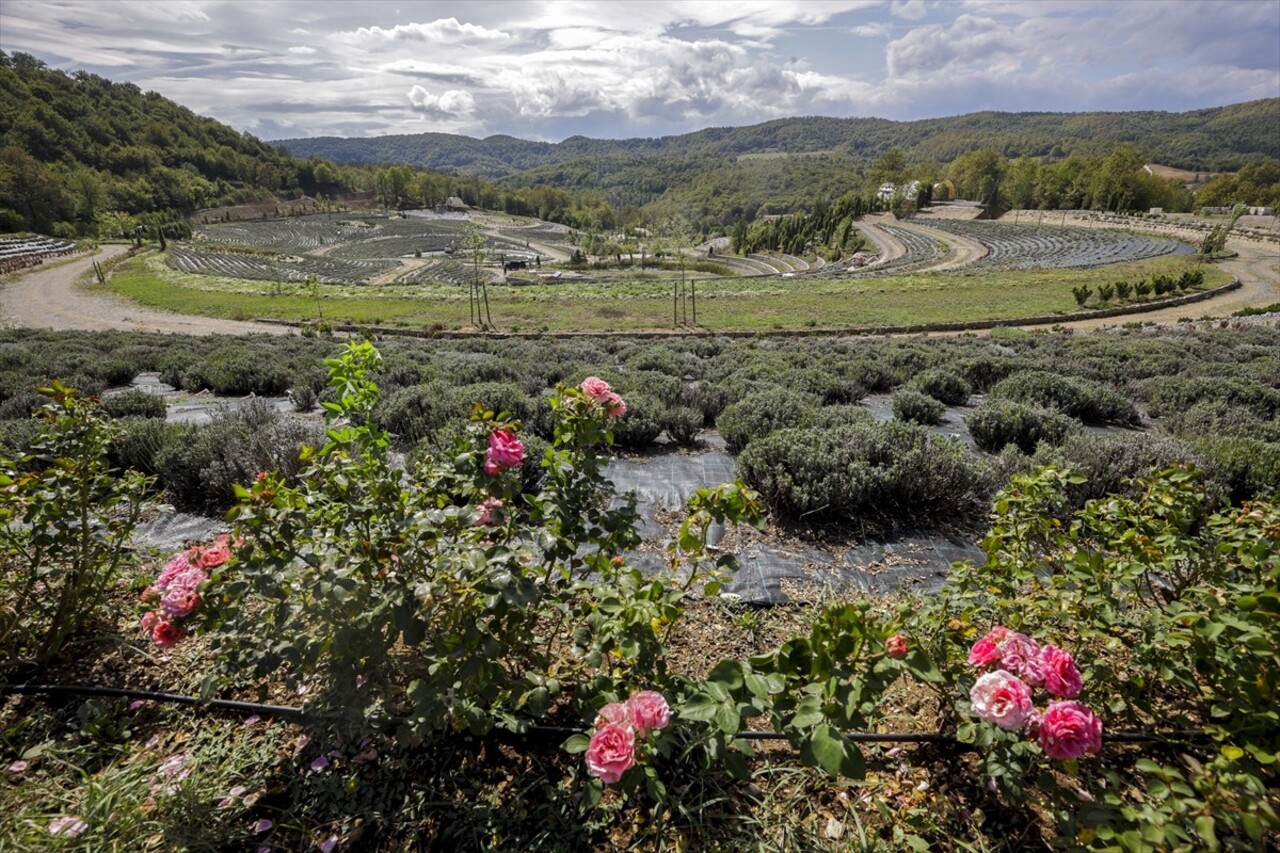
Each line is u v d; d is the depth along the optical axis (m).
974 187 123.06
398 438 6.52
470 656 1.93
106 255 77.81
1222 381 8.85
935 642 2.21
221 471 4.77
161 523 4.52
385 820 2.08
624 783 1.80
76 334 26.67
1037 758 2.08
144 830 1.99
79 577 2.70
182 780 2.14
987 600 2.69
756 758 2.33
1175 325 31.98
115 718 2.52
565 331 37.31
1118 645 2.21
